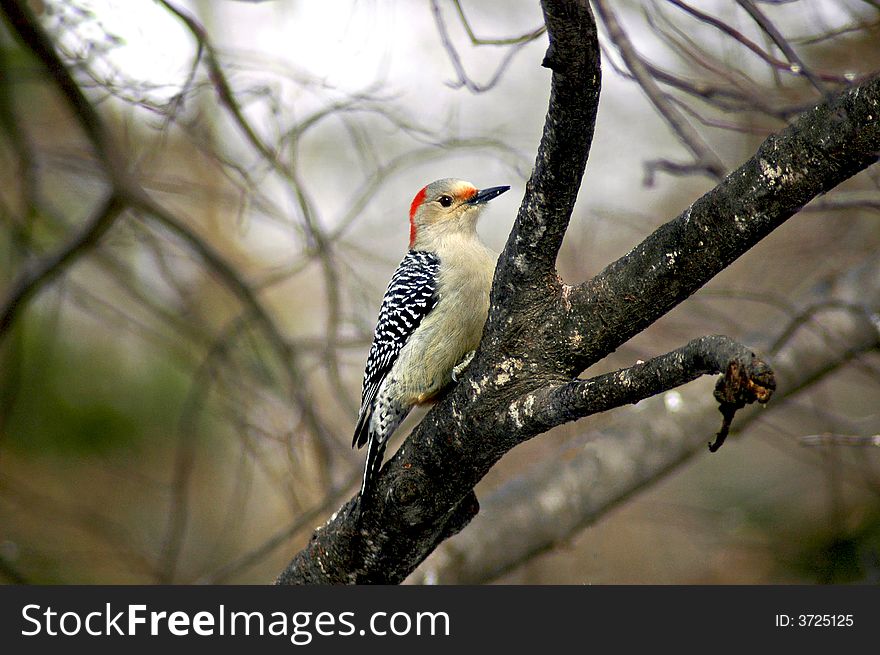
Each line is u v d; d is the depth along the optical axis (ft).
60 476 48.91
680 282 19.63
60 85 35.55
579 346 20.90
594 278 20.75
